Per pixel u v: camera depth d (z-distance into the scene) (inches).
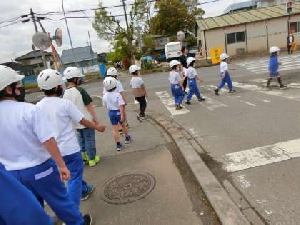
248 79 579.2
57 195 124.0
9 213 74.2
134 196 176.7
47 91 150.5
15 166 115.3
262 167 188.4
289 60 770.8
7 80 111.8
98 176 213.8
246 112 332.2
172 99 501.0
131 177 203.8
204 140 260.1
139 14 1456.7
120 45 1494.8
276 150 210.8
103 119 422.9
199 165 200.8
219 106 386.0
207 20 1262.3
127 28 1336.1
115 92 258.1
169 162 221.0
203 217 146.3
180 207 157.8
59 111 149.0
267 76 579.8
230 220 135.1
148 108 453.1
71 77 202.4
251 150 219.1
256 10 1263.5
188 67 425.1
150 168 215.3
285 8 1200.8
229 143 241.9
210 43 1184.8
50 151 116.3
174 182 187.0
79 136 232.1
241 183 173.3
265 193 158.1
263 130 258.8
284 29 1142.3
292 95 382.3
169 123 329.4
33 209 77.7
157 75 984.9
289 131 245.1
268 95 405.1
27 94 1180.5
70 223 129.8
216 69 861.2
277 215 138.0
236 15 1251.8
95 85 1023.6
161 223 146.7
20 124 112.7
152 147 260.5
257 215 140.4
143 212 158.6
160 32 1984.5
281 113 304.2
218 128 288.4
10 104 114.4
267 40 1161.4
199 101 438.9
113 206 169.5
